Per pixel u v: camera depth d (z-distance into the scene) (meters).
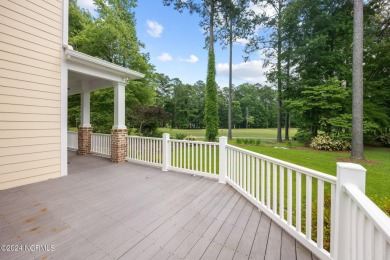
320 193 1.92
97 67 5.29
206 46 17.34
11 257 1.87
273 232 2.38
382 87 11.75
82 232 2.31
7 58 3.68
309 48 11.48
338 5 12.05
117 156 6.08
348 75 11.56
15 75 3.79
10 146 3.74
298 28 12.86
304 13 12.45
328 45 12.48
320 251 1.89
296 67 13.01
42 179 4.23
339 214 1.58
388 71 11.90
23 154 3.93
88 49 10.91
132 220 2.62
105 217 2.68
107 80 6.36
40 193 3.51
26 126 3.96
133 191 3.70
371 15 11.90
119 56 11.55
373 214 1.08
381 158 8.38
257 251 2.03
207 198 3.41
